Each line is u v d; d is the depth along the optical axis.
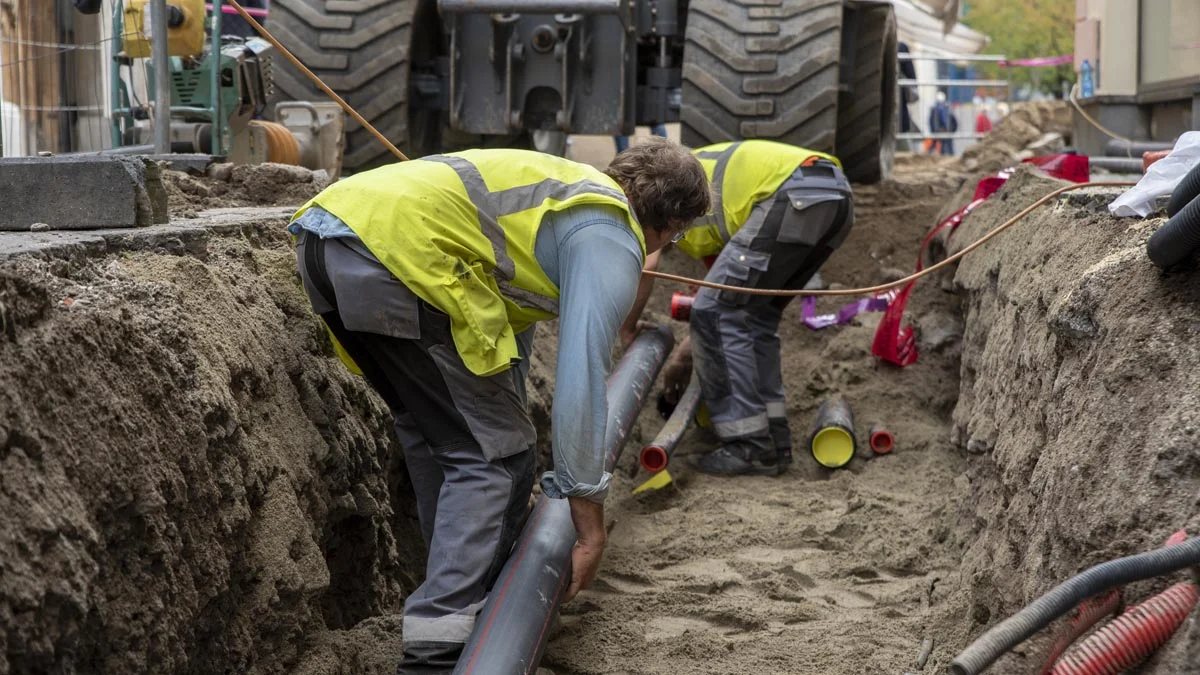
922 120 19.91
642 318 6.27
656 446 4.68
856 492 4.75
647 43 6.92
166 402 2.25
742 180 4.96
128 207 2.90
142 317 2.37
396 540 3.60
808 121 5.89
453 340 2.63
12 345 1.87
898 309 5.70
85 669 1.91
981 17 31.84
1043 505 2.61
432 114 7.24
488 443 2.69
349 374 3.33
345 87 6.25
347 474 3.08
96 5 4.37
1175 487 2.14
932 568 3.96
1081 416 2.55
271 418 2.80
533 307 2.74
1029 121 11.77
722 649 3.30
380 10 6.28
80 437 1.96
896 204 7.70
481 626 2.61
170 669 2.11
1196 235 2.33
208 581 2.28
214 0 4.55
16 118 4.50
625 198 2.66
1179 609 1.95
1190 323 2.43
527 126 6.33
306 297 3.29
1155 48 7.32
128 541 2.06
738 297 5.04
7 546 1.70
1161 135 7.53
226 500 2.41
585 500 2.57
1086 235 3.38
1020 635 1.82
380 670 2.87
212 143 4.61
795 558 4.12
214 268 2.95
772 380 5.30
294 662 2.66
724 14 6.05
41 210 2.88
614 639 3.38
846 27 6.98
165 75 4.26
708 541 4.26
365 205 2.61
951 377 5.81
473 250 2.61
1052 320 2.90
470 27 6.16
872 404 5.65
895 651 3.28
